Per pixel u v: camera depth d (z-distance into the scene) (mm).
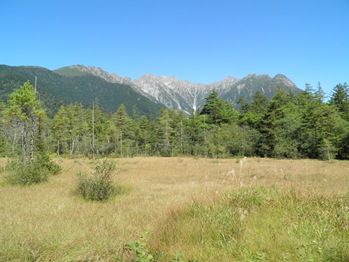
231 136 53062
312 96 65750
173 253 3824
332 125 43938
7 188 11141
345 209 4996
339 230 4195
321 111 45469
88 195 9023
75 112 67938
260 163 28422
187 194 9016
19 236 4656
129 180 14133
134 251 4184
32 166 13008
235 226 4578
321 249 3391
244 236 4102
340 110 60406
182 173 17734
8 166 15430
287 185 9062
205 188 9531
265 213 5148
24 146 17234
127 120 68625
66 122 59938
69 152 59875
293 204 5543
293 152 44562
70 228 5355
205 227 4719
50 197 9117
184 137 61031
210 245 4051
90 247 4301
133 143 67312
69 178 14203
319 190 7562
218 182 12273
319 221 4496
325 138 41719
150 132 69812
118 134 60312
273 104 55094
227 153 50094
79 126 61250
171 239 4520
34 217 6352
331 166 23484
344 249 3396
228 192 6980
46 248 4324
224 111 72938
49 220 6074
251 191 6645
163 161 32406
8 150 27094
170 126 65062
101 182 9430
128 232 5164
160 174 17203
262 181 11898
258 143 51250
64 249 4309
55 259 4102
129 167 22609
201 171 19016
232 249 3791
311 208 5234
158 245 4359
